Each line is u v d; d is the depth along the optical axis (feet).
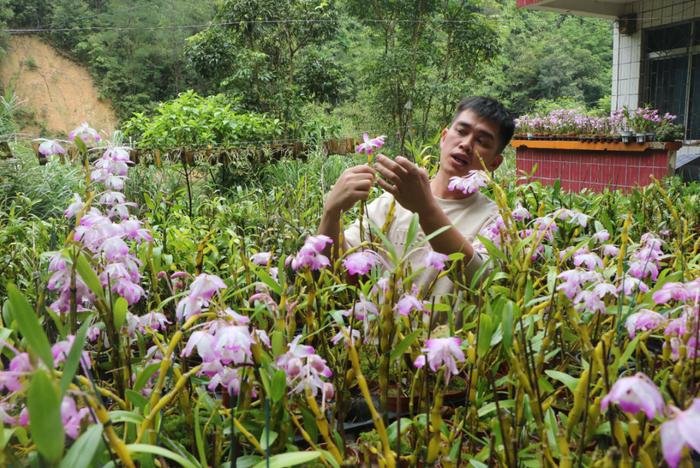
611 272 3.65
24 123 76.28
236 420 2.70
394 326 3.01
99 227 2.81
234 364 2.55
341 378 3.33
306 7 36.73
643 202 7.65
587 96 98.07
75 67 84.89
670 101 26.30
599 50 102.63
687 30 25.23
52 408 1.42
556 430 2.55
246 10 35.19
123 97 83.41
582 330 2.83
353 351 2.36
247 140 27.55
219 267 5.56
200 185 18.67
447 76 41.47
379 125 41.27
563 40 96.53
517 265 3.86
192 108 26.37
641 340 3.01
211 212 9.34
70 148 16.16
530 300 3.44
